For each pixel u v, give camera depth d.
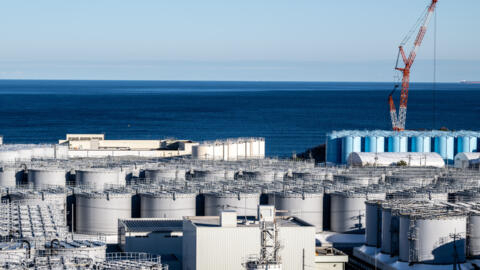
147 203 127.81
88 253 82.00
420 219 101.88
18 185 141.38
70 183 147.88
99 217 126.44
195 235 96.00
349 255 119.06
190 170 157.50
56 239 82.44
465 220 102.88
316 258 106.50
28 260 76.69
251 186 137.12
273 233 91.88
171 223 118.50
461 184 144.00
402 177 151.00
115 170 145.12
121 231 116.00
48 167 148.75
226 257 95.75
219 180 145.88
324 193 131.38
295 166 170.12
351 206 127.56
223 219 96.75
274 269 80.81
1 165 151.12
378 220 112.88
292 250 96.81
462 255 102.50
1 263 74.50
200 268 95.75
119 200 127.06
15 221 97.62
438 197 130.25
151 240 111.69
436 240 101.38
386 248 108.88
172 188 133.50
